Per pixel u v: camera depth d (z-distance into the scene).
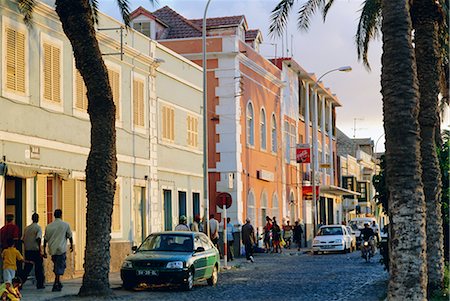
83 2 20.83
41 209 24.38
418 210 15.69
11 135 22.70
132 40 31.72
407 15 16.02
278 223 53.91
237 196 44.78
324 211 71.56
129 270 22.66
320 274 30.02
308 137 64.38
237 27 48.88
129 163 31.36
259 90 50.16
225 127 44.94
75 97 26.86
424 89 20.98
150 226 33.16
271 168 52.62
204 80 33.34
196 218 33.66
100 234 20.86
